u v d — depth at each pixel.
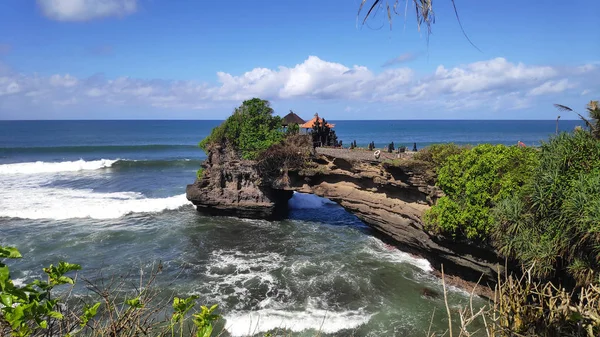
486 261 20.78
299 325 18.22
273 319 18.62
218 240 30.17
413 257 26.95
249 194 36.38
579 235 15.14
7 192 43.12
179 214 37.59
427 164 23.81
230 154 36.91
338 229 33.75
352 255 27.36
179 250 27.62
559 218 15.83
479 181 20.20
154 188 47.03
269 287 22.12
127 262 24.98
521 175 18.75
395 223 27.00
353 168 29.92
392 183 26.72
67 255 25.88
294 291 21.69
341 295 21.36
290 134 36.41
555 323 6.13
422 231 24.70
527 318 6.20
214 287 21.94
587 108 17.69
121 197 42.38
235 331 17.66
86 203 39.09
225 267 24.86
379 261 26.22
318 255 27.31
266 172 35.16
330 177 32.19
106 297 5.22
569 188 15.77
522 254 16.84
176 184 49.31
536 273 16.05
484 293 21.20
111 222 34.12
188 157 74.81
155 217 36.31
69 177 52.38
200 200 36.97
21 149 78.69
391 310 19.77
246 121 37.09
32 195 41.97
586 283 14.23
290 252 27.88
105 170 57.66
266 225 34.59
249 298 20.75
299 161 33.25
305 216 38.06
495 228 18.84
